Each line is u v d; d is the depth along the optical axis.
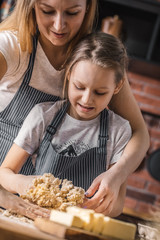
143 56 2.92
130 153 1.37
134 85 2.89
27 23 1.35
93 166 1.40
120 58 1.34
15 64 1.37
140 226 1.32
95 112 1.30
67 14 1.22
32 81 1.42
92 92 1.25
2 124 1.48
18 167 1.34
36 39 1.39
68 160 1.38
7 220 0.94
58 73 1.43
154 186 2.79
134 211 2.41
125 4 2.75
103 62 1.24
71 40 1.42
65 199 1.12
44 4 1.20
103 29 2.64
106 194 1.20
